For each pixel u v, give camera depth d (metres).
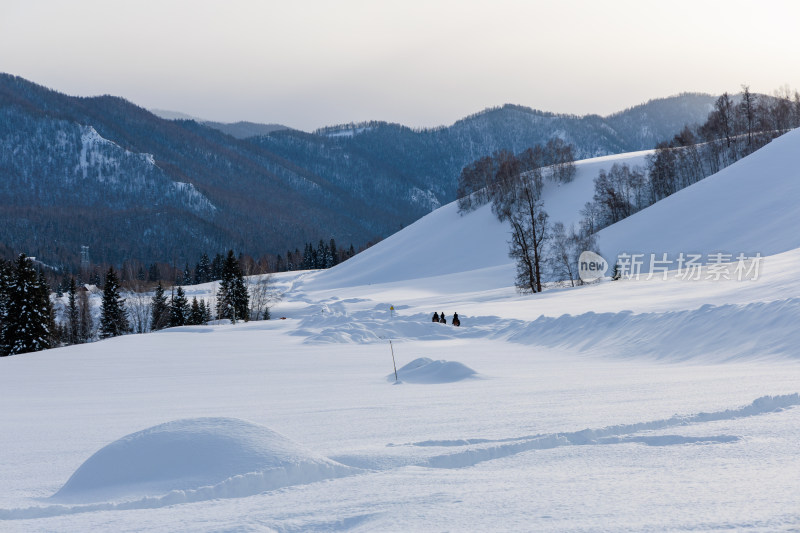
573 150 162.00
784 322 18.80
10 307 55.12
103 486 6.28
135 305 97.44
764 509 4.18
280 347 35.38
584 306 37.53
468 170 170.38
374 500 5.12
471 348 29.30
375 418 10.73
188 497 5.71
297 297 108.44
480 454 6.86
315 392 16.38
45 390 20.55
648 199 123.12
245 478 5.95
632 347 22.56
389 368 23.25
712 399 9.84
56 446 10.02
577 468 5.96
